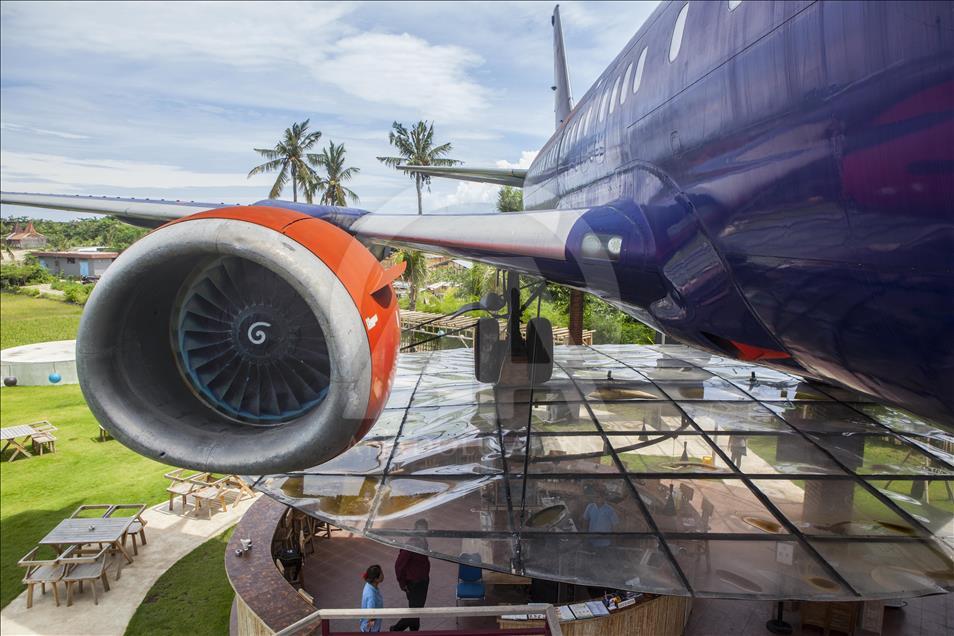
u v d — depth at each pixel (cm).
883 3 267
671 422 705
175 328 386
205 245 340
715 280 432
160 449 365
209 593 818
